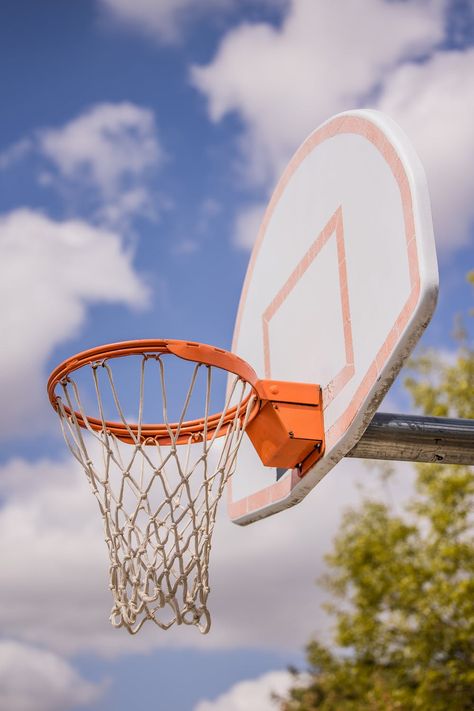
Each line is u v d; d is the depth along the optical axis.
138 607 3.38
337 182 3.68
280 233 4.31
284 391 3.55
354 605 11.38
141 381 3.45
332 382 3.46
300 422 3.51
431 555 10.80
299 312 3.89
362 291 3.28
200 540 3.42
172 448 3.40
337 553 11.66
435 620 10.48
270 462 3.64
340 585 11.57
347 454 3.51
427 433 3.43
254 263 4.66
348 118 3.67
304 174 4.09
